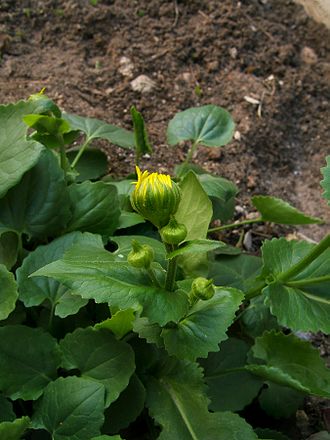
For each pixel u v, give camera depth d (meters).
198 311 0.29
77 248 0.32
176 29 0.56
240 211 0.48
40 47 0.53
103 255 0.31
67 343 0.31
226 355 0.36
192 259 0.33
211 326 0.29
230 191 0.40
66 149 0.47
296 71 0.57
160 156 0.50
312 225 0.49
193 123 0.43
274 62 0.57
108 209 0.36
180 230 0.26
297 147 0.54
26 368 0.30
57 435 0.28
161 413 0.32
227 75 0.55
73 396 0.28
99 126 0.44
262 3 0.60
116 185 0.40
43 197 0.35
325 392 0.30
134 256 0.27
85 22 0.54
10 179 0.33
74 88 0.51
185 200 0.32
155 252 0.32
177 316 0.27
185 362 0.33
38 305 0.34
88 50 0.54
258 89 0.55
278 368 0.32
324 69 0.58
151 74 0.54
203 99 0.54
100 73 0.53
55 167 0.35
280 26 0.59
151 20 0.56
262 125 0.53
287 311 0.32
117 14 0.55
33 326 0.35
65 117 0.44
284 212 0.37
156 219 0.26
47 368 0.31
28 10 0.54
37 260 0.33
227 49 0.56
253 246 0.47
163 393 0.33
